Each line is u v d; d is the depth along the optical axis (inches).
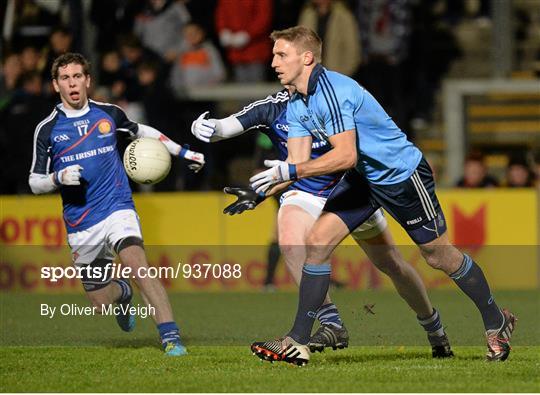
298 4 2647.6
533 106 2501.2
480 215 1898.4
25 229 1946.4
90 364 1043.9
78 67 1150.3
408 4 2274.9
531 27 2704.2
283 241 1115.3
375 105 967.6
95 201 1151.6
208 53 2385.6
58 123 1151.6
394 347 1185.4
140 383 919.0
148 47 2261.3
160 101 2167.8
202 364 1035.3
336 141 954.7
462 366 1003.3
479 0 2751.0
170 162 1134.4
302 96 987.9
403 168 979.9
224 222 1932.8
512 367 992.9
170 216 1942.7
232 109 2449.6
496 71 2481.5
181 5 2372.0
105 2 2325.3
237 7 2373.3
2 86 2239.2
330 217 989.2
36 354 1122.7
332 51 2199.8
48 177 1117.7
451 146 2385.6
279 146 1164.5
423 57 2691.9
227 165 2544.3
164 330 1115.3
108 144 1153.4
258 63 2401.6
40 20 2415.1
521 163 1988.2
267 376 944.3
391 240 1049.5
